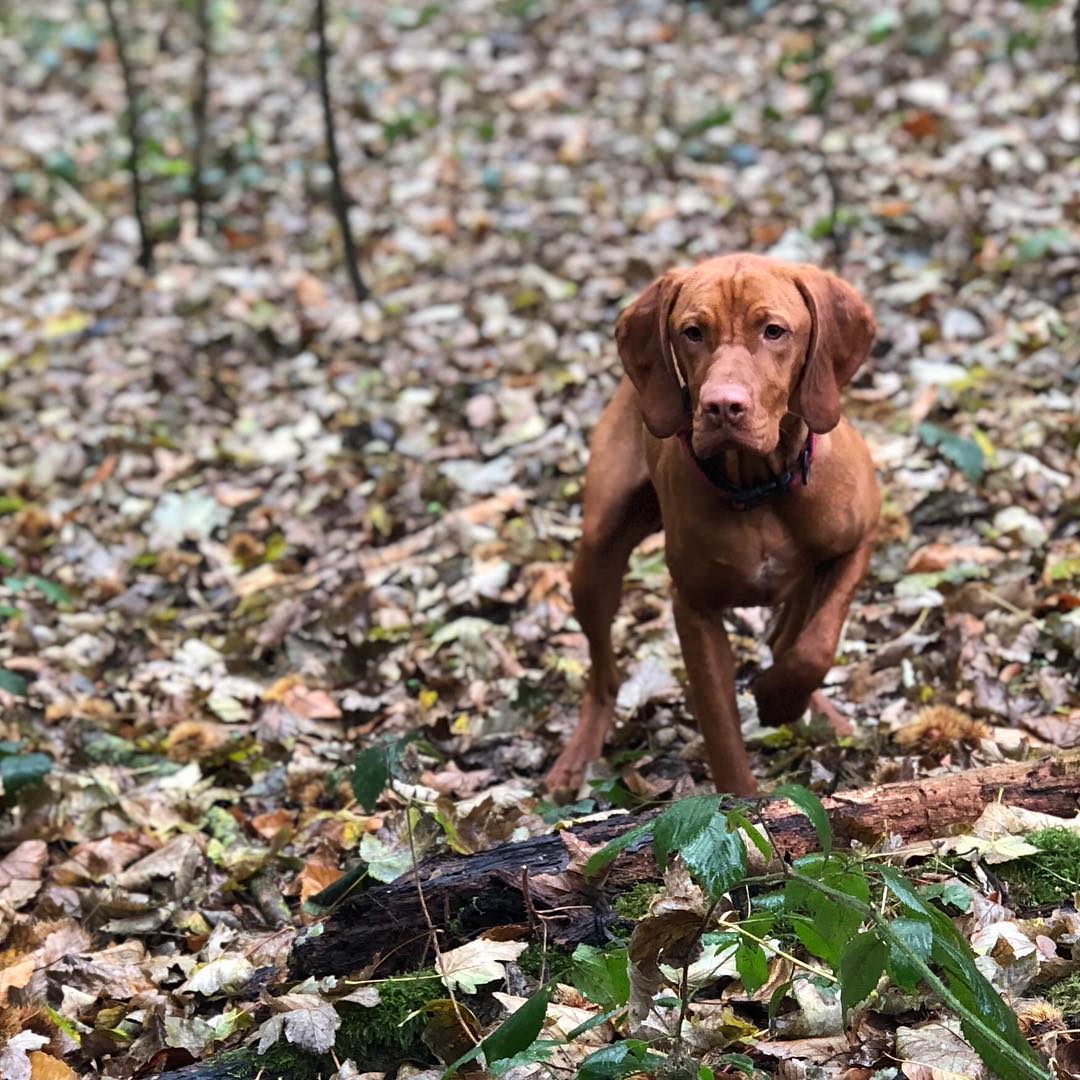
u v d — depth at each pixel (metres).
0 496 6.50
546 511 5.55
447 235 8.16
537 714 4.40
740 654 4.56
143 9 12.76
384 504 5.83
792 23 10.23
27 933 3.59
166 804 4.16
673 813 2.44
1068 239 6.39
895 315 6.29
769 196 7.79
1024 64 8.82
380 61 10.85
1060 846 3.04
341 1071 2.84
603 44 10.46
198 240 8.60
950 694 4.07
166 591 5.66
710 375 3.14
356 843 3.80
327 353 7.08
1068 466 5.15
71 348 7.61
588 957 2.76
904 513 5.03
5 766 4.00
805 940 2.59
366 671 4.89
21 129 10.87
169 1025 3.11
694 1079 2.48
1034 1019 2.70
